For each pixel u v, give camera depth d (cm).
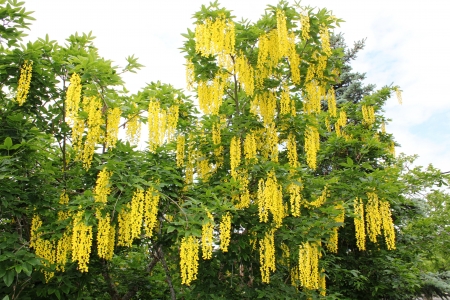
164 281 1068
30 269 536
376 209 760
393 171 860
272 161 738
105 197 604
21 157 618
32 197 628
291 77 874
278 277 895
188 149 840
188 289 928
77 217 587
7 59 634
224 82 822
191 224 597
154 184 613
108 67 632
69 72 642
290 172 744
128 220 638
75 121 642
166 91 708
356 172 845
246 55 838
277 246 779
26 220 705
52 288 625
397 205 1167
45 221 668
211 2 754
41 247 618
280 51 786
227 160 827
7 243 565
